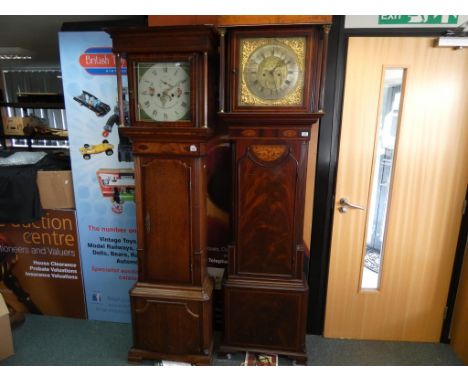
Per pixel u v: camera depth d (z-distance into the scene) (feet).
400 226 6.28
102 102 6.27
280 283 5.68
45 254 7.16
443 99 5.72
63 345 6.57
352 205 6.19
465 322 6.15
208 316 5.77
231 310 5.88
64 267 7.20
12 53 10.87
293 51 4.88
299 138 5.16
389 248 6.38
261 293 5.72
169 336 5.82
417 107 5.78
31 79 13.71
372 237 6.51
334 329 6.80
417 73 5.65
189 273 5.60
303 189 5.36
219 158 6.32
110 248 6.95
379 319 6.70
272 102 5.06
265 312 5.81
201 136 5.01
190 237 5.47
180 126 5.04
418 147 5.94
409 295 6.55
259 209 5.50
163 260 5.62
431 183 6.05
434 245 6.30
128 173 6.51
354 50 5.64
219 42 5.22
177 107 5.04
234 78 5.03
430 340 6.72
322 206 6.26
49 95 10.70
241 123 5.19
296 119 5.01
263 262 5.71
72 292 7.32
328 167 6.11
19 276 7.36
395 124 5.95
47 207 6.86
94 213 6.81
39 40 9.10
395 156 6.00
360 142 5.96
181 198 5.35
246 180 5.41
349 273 6.53
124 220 6.75
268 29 4.83
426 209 6.17
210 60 5.20
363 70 5.69
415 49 5.57
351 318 6.73
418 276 6.46
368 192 6.13
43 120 11.93
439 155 5.93
